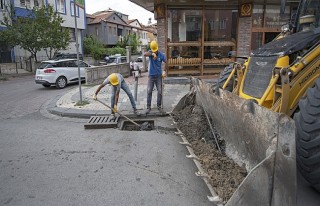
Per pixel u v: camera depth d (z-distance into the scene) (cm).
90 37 3369
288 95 282
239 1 1013
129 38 4334
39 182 335
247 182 213
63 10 2747
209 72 1062
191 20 1028
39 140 491
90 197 299
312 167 239
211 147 368
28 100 941
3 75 1892
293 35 356
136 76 750
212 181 282
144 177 342
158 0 968
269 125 229
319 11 385
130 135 505
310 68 292
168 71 1047
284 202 207
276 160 207
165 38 1003
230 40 1063
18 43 2066
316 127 230
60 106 753
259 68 341
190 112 523
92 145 458
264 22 1048
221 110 354
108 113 646
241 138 304
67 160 398
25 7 2362
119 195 302
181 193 305
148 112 616
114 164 381
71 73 1296
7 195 307
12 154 427
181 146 443
